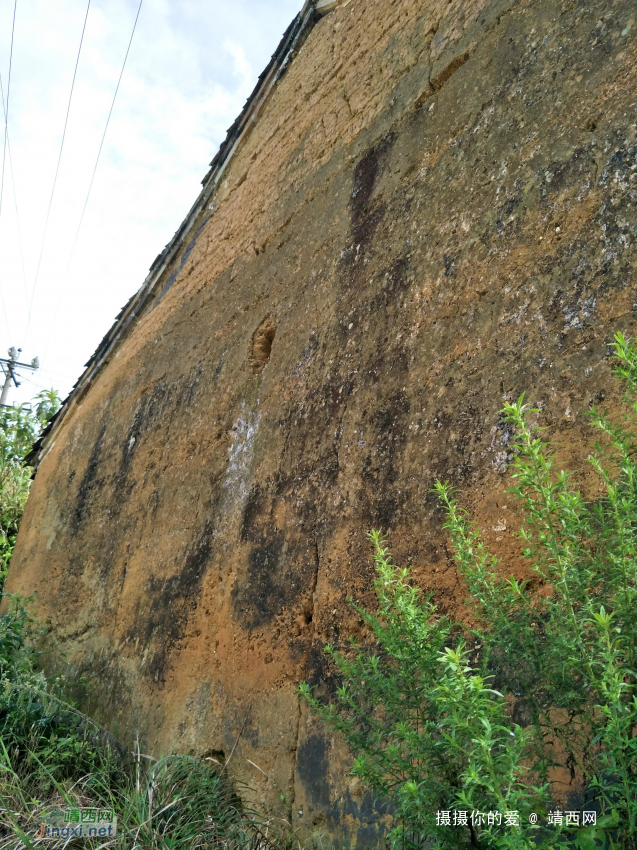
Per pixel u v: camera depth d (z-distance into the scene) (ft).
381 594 7.76
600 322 8.39
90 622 20.43
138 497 20.18
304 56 20.35
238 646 13.25
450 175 12.10
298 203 17.49
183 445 18.69
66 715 16.81
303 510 12.70
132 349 25.95
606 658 5.07
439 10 14.30
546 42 11.07
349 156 15.83
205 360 19.49
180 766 12.47
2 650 19.03
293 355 15.02
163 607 16.57
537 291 9.43
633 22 9.56
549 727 6.38
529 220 10.00
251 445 15.37
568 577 5.84
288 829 10.30
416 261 12.12
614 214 8.71
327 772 10.16
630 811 4.98
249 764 11.80
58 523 25.86
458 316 10.69
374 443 11.46
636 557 5.63
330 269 14.80
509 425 9.11
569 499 6.01
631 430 7.47
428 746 6.23
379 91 15.56
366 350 12.58
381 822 8.95
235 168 22.97
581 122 9.74
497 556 8.57
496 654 7.49
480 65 12.48
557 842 5.16
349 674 8.07
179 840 10.06
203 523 16.14
